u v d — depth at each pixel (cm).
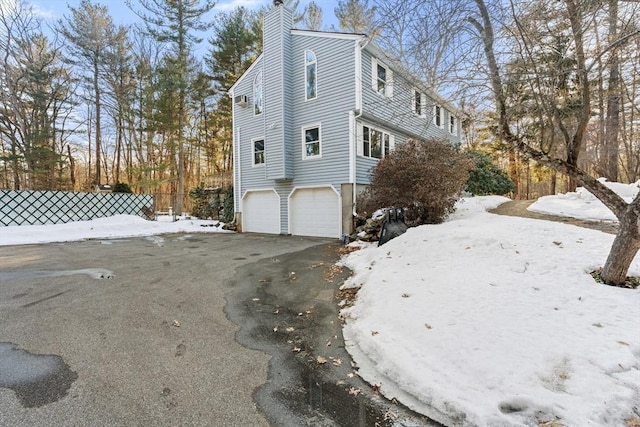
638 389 210
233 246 920
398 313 347
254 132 1304
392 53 461
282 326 369
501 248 488
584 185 388
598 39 361
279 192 1229
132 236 1167
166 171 2062
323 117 1101
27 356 292
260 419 212
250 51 2016
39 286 510
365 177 1096
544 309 313
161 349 310
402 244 604
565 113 385
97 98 2028
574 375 226
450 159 841
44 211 1221
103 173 2547
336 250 829
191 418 212
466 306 333
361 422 210
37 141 1802
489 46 383
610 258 369
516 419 197
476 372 239
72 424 204
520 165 1817
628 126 884
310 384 254
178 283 538
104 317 387
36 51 1781
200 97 2083
